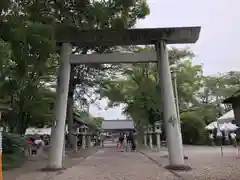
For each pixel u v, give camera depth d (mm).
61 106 12258
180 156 11617
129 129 59031
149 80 22812
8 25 9211
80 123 31391
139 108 24781
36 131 28891
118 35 12594
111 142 66812
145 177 9438
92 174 10391
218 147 27859
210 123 35750
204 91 42281
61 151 12039
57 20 12297
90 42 12734
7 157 13539
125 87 29062
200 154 18812
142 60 12695
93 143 45562
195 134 34812
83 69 24781
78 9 11945
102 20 12102
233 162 13453
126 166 12992
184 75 25062
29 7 10242
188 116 34031
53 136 12031
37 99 18344
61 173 10727
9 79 11250
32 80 15531
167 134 11914
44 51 10055
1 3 9078
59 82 12555
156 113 23156
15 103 17688
